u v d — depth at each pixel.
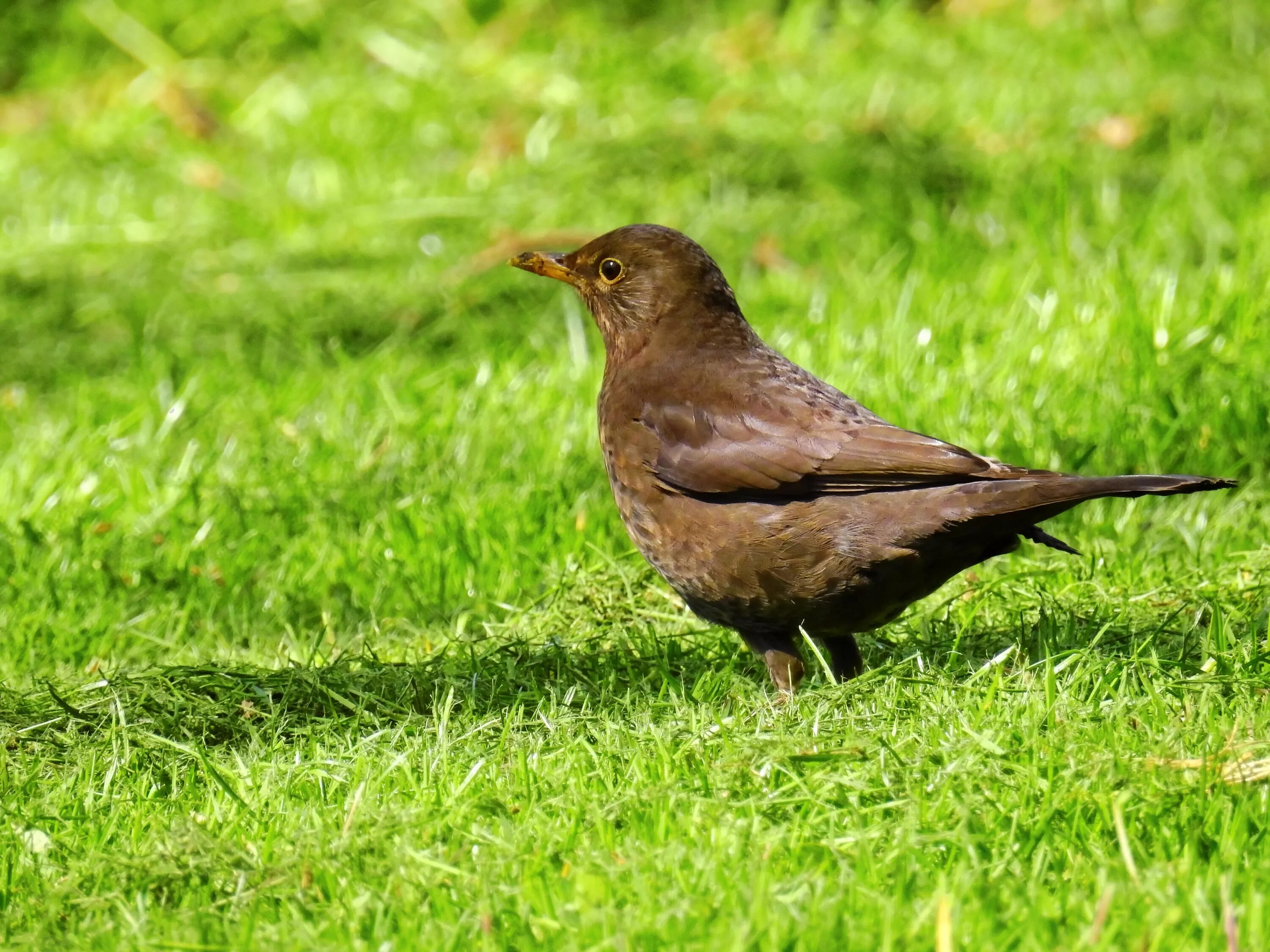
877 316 13.35
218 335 14.97
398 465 11.56
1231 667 7.67
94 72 22.23
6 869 6.59
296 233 16.78
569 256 9.02
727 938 5.41
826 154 16.47
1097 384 11.50
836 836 6.21
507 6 21.95
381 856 6.33
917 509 7.67
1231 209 14.52
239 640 9.97
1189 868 5.75
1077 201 15.08
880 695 7.43
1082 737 6.81
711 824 6.28
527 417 12.10
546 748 7.39
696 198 16.23
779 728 7.12
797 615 8.11
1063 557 9.76
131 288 15.95
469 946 5.68
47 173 19.58
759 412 8.16
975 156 16.38
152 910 6.08
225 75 21.67
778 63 19.77
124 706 8.28
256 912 6.03
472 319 14.77
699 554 8.20
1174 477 7.24
